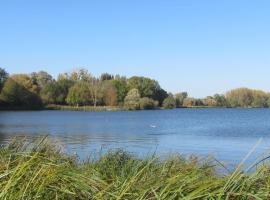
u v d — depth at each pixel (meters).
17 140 9.84
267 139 41.44
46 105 136.12
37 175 5.89
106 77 156.25
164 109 154.62
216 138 42.75
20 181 5.78
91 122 75.62
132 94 140.50
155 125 68.25
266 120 87.75
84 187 6.03
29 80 137.50
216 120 87.50
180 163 9.41
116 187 6.25
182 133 50.81
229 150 29.98
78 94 136.38
